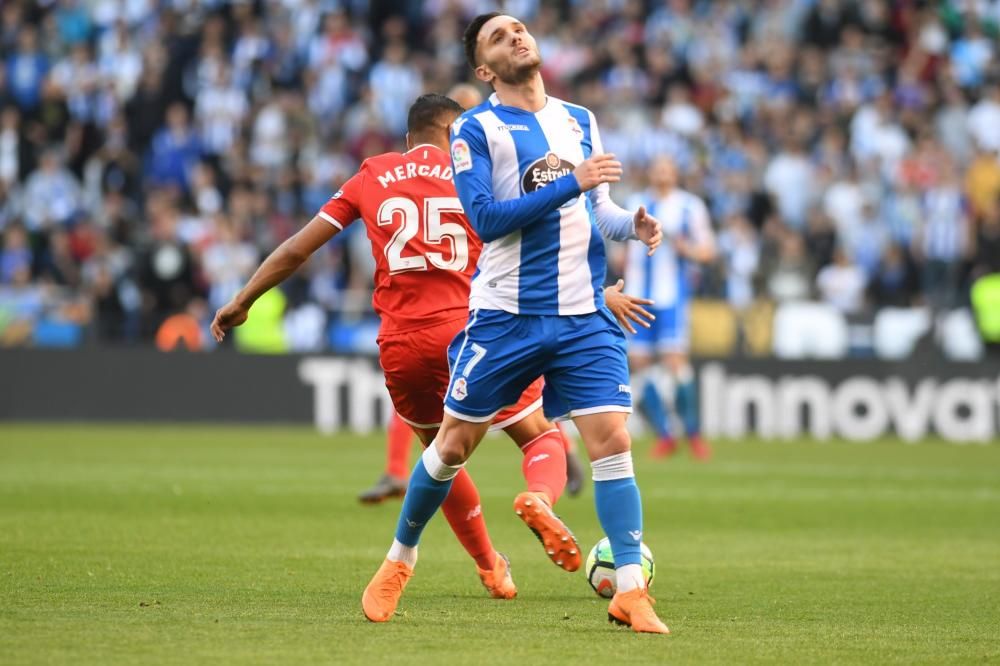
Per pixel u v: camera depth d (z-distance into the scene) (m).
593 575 20.59
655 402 50.75
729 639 16.98
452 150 17.84
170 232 65.62
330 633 16.88
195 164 72.38
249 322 64.62
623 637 16.97
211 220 67.81
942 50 84.94
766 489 39.56
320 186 71.31
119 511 31.34
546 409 19.09
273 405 63.12
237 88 75.25
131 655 15.14
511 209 17.09
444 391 20.89
